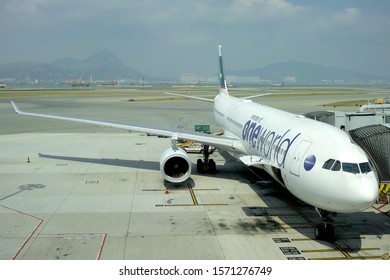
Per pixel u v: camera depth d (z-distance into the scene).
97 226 16.81
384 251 14.55
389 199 18.88
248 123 24.12
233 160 30.78
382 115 32.69
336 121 32.88
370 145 18.08
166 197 21.06
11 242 15.09
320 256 14.11
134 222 17.31
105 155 32.44
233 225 17.05
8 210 18.80
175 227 16.73
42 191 22.02
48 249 14.49
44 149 34.91
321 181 14.12
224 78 42.69
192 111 71.81
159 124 52.34
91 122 29.28
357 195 13.15
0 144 37.34
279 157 17.36
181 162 23.55
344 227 16.92
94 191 22.09
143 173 26.42
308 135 16.14
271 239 15.55
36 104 84.62
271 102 94.81
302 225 17.11
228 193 21.88
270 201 20.45
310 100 103.56
